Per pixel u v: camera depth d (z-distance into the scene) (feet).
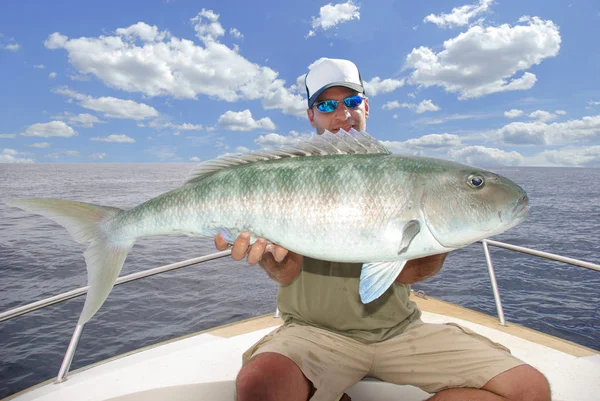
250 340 12.35
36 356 22.68
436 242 7.80
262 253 8.14
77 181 251.80
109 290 8.70
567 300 32.58
